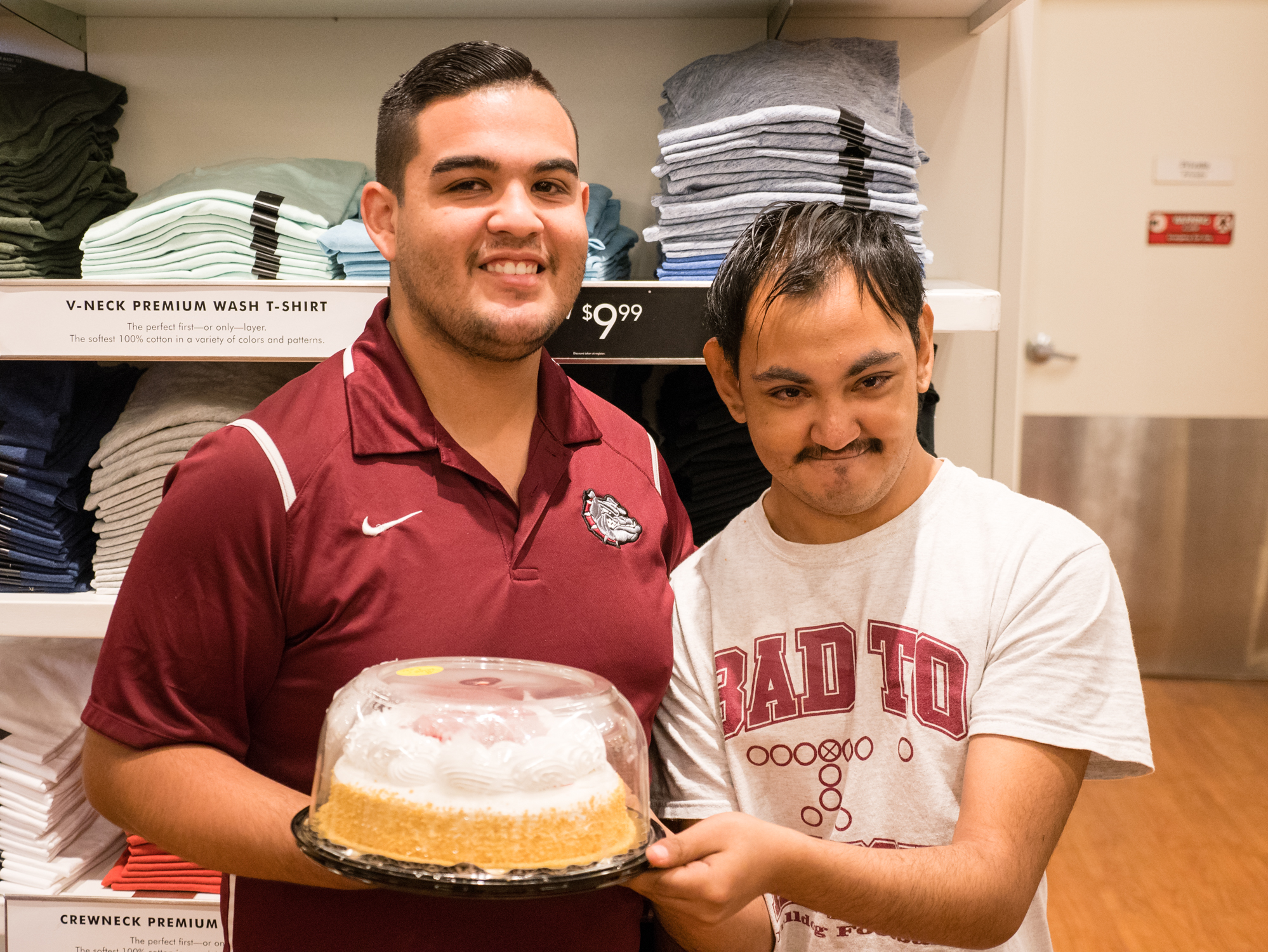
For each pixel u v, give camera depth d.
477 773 0.72
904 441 0.95
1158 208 3.51
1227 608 3.77
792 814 1.03
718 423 1.53
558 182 0.98
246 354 1.36
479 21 1.78
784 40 1.71
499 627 0.97
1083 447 3.69
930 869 0.84
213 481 0.93
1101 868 2.62
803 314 0.90
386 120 1.00
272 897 0.96
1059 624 0.94
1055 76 3.44
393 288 1.05
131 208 1.51
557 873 0.69
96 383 1.69
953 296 1.40
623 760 0.81
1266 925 2.38
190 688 0.92
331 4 1.70
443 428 1.00
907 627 0.99
